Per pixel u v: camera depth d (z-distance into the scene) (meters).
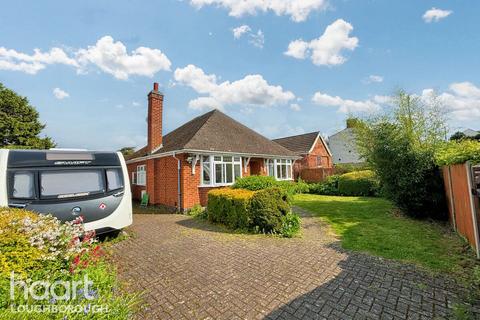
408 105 10.30
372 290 3.60
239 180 9.27
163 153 11.77
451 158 6.11
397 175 8.40
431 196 8.02
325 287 3.72
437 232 6.74
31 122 24.42
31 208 5.28
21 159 5.50
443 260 4.66
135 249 5.71
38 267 2.66
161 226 8.23
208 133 13.22
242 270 4.41
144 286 3.83
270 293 3.56
